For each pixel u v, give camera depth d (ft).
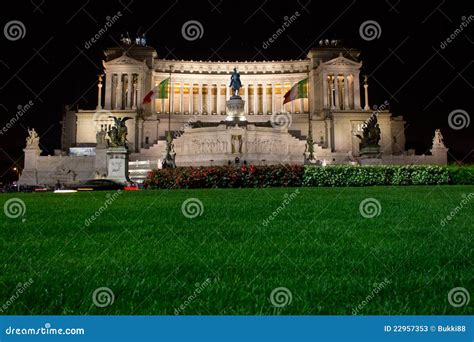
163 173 114.52
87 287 24.99
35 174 284.00
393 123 392.06
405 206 63.31
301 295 23.48
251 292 24.08
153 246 36.58
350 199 71.41
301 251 33.94
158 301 23.00
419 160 291.38
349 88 428.97
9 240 39.88
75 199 83.30
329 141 381.60
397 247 35.22
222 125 293.43
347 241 37.91
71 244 37.68
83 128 381.81
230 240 39.01
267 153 293.64
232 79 320.91
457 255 32.35
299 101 454.40
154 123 396.98
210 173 110.73
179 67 452.76
